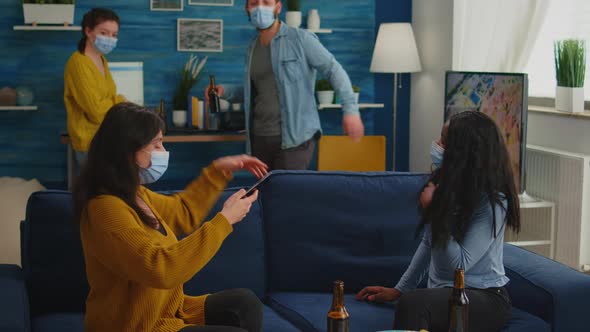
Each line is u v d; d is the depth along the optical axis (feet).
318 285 10.77
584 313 9.55
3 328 8.20
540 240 15.62
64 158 19.66
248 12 15.72
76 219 7.68
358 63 21.04
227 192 10.71
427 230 9.99
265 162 16.40
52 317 9.71
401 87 21.42
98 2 19.38
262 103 16.14
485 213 9.21
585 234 14.69
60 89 19.42
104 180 7.61
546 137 16.31
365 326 9.39
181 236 10.32
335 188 10.94
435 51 19.92
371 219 10.86
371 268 10.74
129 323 7.73
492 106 15.47
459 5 18.80
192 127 19.11
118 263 7.47
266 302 10.64
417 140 21.17
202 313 8.54
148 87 19.88
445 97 17.06
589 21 15.99
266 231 10.84
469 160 9.20
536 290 9.68
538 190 15.87
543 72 17.48
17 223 16.25
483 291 9.30
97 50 16.58
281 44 15.81
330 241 10.80
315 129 16.12
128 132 7.63
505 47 17.25
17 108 18.53
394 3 20.98
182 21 19.83
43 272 9.89
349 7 20.79
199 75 20.06
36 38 19.15
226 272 10.38
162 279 7.42
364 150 17.97
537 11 16.57
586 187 14.53
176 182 20.47
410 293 8.96
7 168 19.51
